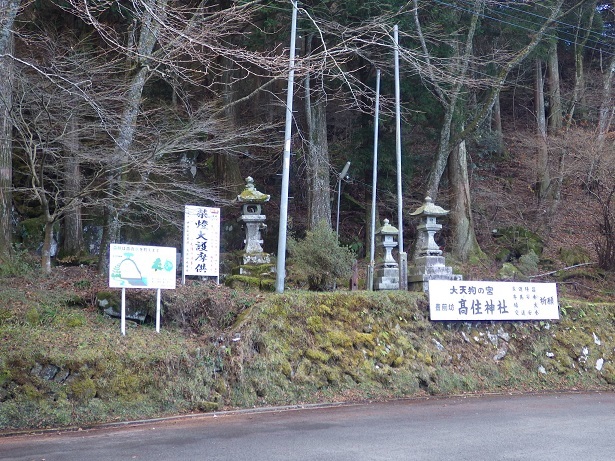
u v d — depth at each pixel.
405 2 16.61
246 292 11.26
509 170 24.98
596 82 25.31
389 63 16.72
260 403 9.35
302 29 15.66
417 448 6.65
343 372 10.30
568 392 11.58
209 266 11.29
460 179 20.28
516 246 20.59
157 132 11.98
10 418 7.82
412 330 11.50
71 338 9.01
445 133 18.50
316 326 10.63
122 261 9.59
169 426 7.97
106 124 10.44
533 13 19.33
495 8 19.16
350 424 8.09
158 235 16.92
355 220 21.88
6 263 11.28
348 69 19.20
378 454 6.37
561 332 12.86
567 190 24.41
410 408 9.41
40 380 8.22
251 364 9.65
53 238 15.65
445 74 15.50
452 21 17.66
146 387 8.77
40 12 15.10
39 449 6.71
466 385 11.09
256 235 12.77
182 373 9.12
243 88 20.30
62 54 13.22
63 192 14.15
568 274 18.34
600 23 24.91
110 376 8.59
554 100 24.72
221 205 18.17
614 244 18.64
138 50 10.89
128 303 10.26
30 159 10.69
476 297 12.19
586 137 20.00
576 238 22.05
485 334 12.23
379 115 18.75
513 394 11.10
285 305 10.63
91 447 6.77
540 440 7.11
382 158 19.94
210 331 10.21
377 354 10.77
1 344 8.48
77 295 10.37
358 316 11.14
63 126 11.57
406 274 13.38
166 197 12.91
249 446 6.75
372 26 13.01
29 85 11.47
